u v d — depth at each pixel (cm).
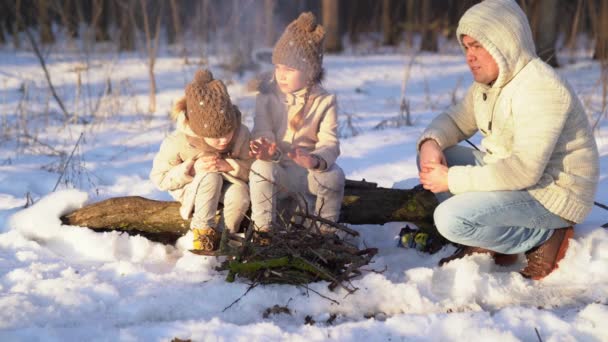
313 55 347
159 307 303
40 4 1380
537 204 326
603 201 432
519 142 314
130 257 369
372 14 1934
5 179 507
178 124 346
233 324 288
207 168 347
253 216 346
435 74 1170
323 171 349
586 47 1378
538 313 297
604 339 281
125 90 943
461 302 313
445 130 362
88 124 744
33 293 309
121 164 570
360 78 1125
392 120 753
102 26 1423
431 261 360
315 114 357
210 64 1178
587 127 329
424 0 1521
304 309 306
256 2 1200
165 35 1662
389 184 502
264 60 1116
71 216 381
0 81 1004
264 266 314
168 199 461
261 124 360
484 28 310
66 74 1073
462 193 329
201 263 344
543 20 1139
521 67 316
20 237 371
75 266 346
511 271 351
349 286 317
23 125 679
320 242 328
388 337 281
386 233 402
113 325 292
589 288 325
